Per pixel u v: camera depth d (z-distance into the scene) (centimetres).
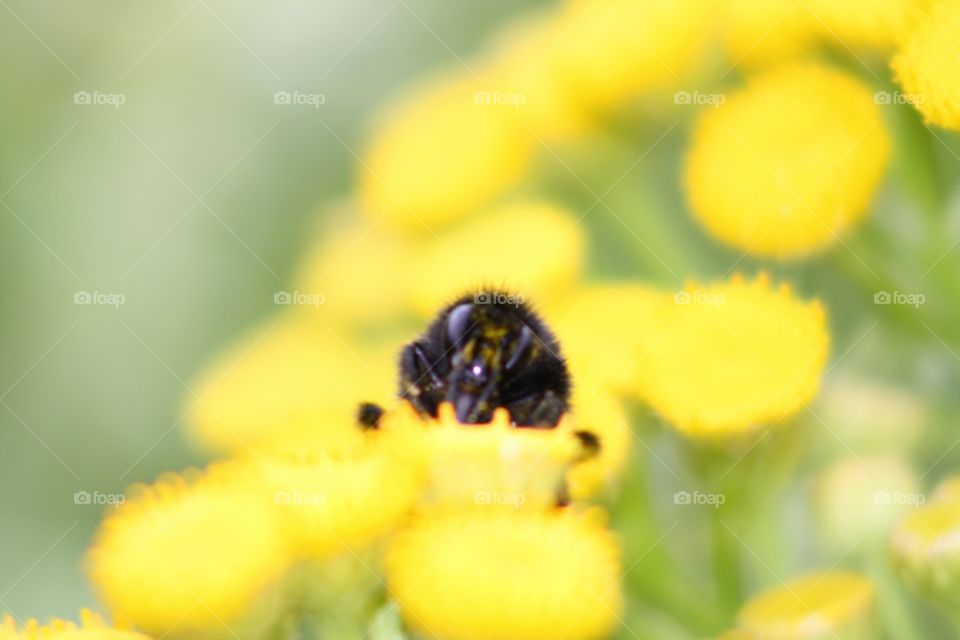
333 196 21
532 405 17
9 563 20
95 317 21
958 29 18
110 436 21
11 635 17
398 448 17
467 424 17
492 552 17
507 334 17
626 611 18
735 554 18
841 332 18
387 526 17
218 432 20
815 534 18
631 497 18
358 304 20
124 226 21
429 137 20
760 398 18
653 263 19
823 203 18
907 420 18
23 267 21
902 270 18
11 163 21
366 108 21
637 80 19
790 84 19
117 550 17
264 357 20
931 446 18
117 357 21
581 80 19
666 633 18
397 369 18
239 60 21
